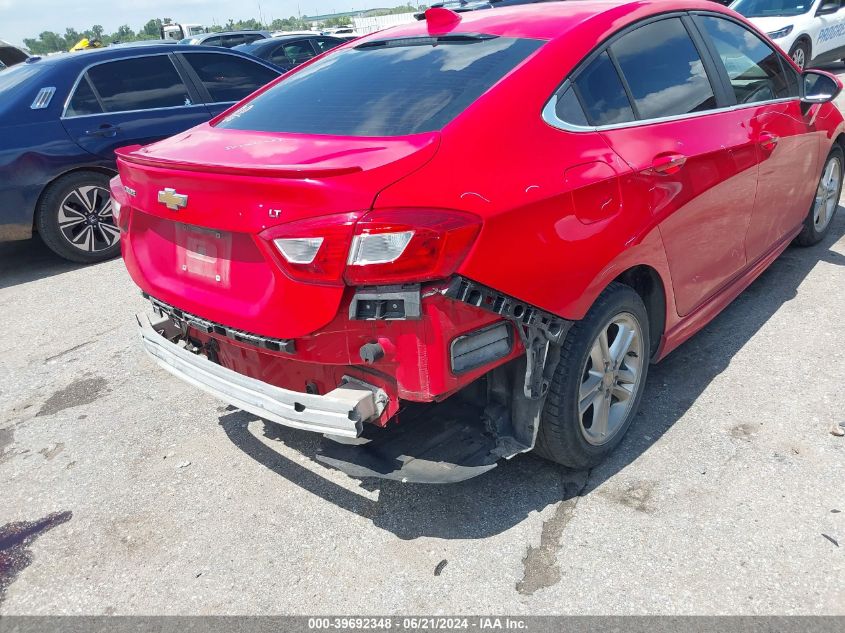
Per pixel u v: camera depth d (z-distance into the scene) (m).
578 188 2.36
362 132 2.40
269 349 2.25
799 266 4.66
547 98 2.45
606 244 2.46
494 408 2.49
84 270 6.05
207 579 2.43
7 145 5.56
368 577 2.38
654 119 2.86
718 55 3.44
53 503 2.90
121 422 3.48
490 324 2.17
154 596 2.38
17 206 5.68
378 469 2.41
